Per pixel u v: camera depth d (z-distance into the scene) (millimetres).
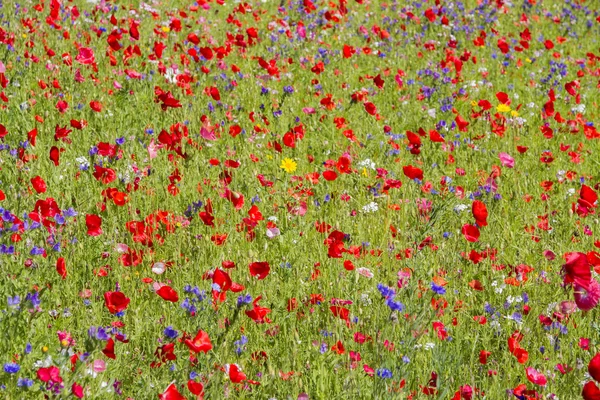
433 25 13148
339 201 6180
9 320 3811
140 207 5727
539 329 4480
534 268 5309
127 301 3768
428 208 5797
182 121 7617
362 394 3766
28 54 8227
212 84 9023
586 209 5402
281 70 9961
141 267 4836
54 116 7223
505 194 6844
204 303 4086
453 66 10633
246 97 8789
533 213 6316
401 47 11875
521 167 7516
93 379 3459
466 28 12922
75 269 4691
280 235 5402
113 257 4871
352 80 9977
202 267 4855
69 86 8031
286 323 4395
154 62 8953
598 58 11648
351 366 3850
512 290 5047
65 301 4402
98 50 9430
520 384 3912
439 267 5000
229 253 5051
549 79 10352
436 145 7961
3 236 4477
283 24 10938
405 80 10125
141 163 6422
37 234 4816
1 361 3643
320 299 4539
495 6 14805
